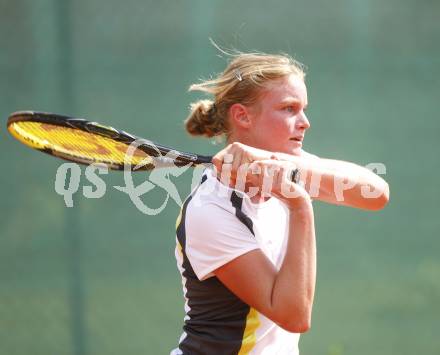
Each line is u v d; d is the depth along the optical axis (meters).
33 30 17.23
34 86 17.23
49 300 17.16
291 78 8.70
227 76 8.98
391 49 18.19
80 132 8.95
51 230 17.16
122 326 17.22
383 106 18.17
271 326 8.47
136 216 17.23
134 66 17.50
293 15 17.94
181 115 17.58
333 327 17.73
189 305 8.72
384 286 17.83
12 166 17.19
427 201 18.08
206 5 17.62
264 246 8.30
